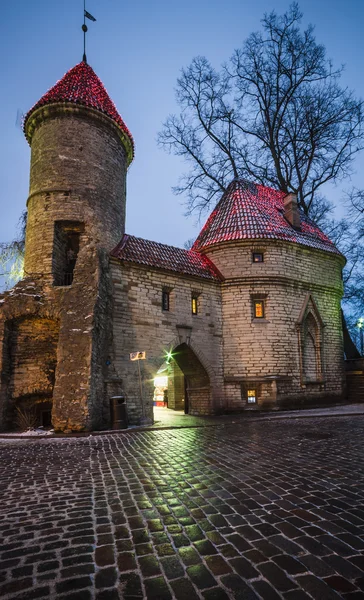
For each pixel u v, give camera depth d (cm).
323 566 340
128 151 2200
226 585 313
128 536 418
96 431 1327
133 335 1686
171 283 1900
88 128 1919
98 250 1596
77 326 1427
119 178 2042
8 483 652
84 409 1321
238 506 502
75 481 652
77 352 1386
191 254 2162
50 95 1898
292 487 580
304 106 2952
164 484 620
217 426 1452
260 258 2156
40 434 1287
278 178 3050
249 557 361
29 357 1576
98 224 1850
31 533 432
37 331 1602
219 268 2167
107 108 2005
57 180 1820
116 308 1650
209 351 2012
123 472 711
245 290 2106
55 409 1341
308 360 2239
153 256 1897
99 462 810
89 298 1477
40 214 1802
